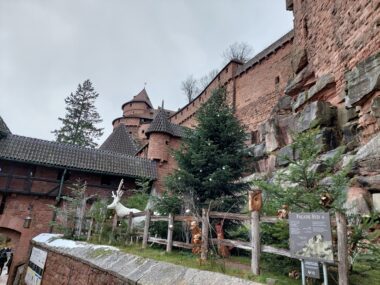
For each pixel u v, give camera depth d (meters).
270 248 4.04
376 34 8.71
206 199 8.28
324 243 3.31
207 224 5.24
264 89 24.00
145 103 51.88
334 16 11.32
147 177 17.97
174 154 9.34
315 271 3.37
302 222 3.62
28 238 15.75
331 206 3.95
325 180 5.28
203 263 4.89
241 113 26.02
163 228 7.63
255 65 25.69
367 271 4.21
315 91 11.54
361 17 9.52
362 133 8.54
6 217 15.68
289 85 14.16
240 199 8.12
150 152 22.38
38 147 17.28
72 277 7.59
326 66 11.63
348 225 3.93
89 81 45.59
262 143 15.73
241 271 4.29
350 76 9.02
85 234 10.44
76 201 12.08
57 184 16.94
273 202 4.83
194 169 8.59
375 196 6.54
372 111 7.77
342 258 3.22
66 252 8.50
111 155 19.38
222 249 5.24
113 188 18.19
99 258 6.89
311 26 13.34
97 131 43.81
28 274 11.25
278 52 23.39
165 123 23.56
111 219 9.72
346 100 9.03
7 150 16.05
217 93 10.09
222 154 8.45
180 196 7.96
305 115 11.13
